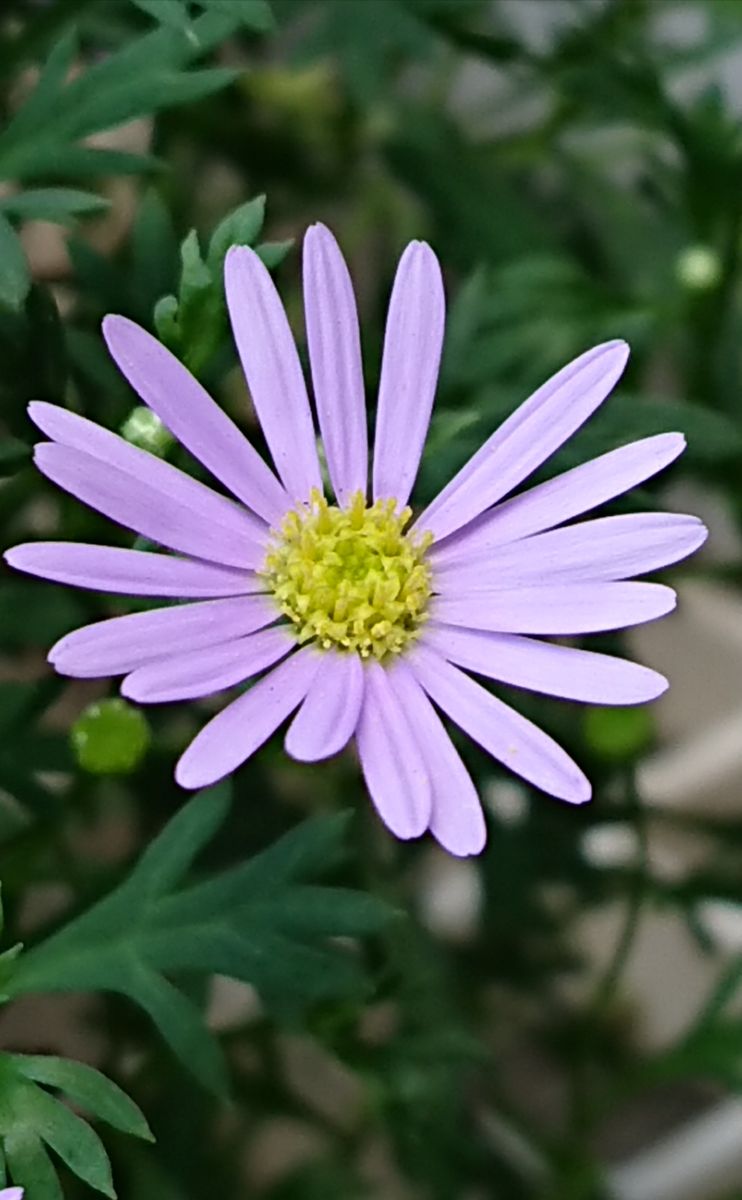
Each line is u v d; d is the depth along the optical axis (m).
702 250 0.18
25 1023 0.19
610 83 0.18
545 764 0.15
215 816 0.15
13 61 0.17
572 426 0.16
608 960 0.21
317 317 0.15
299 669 0.15
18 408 0.16
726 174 0.18
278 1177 0.19
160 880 0.15
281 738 0.16
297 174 0.20
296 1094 0.19
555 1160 0.19
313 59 0.18
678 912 0.20
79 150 0.16
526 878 0.18
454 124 0.20
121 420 0.16
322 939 0.16
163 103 0.16
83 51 0.18
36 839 0.16
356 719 0.15
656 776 0.21
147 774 0.17
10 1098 0.15
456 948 0.19
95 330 0.17
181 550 0.15
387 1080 0.18
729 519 0.20
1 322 0.16
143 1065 0.18
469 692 0.15
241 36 0.19
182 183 0.19
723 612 0.23
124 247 0.18
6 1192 0.14
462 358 0.17
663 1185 0.20
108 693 0.17
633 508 0.17
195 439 0.15
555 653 0.15
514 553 0.16
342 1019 0.17
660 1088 0.21
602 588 0.15
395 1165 0.19
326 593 0.16
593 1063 0.20
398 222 0.20
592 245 0.20
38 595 0.16
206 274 0.15
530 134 0.20
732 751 0.21
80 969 0.15
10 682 0.16
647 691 0.15
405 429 0.16
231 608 0.15
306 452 0.16
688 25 0.21
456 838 0.15
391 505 0.16
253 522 0.16
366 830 0.18
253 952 0.15
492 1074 0.19
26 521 0.17
